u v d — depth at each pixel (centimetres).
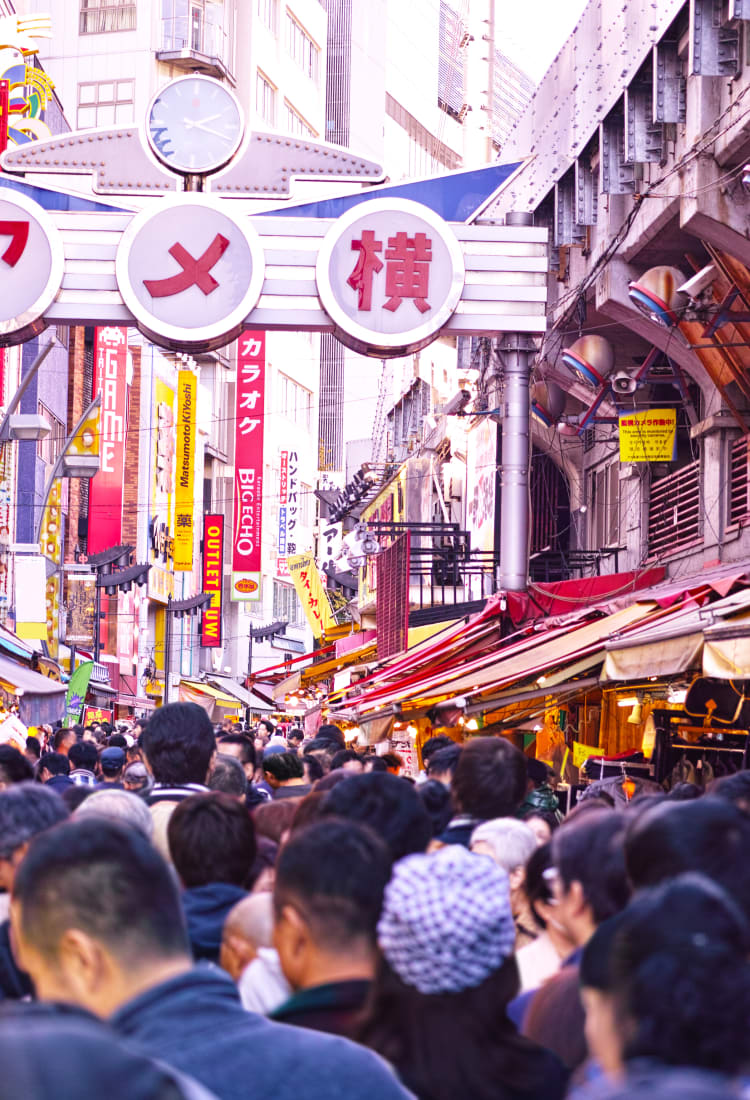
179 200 1889
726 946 197
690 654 1002
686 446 2059
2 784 769
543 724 1845
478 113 3547
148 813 568
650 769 1409
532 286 1917
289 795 920
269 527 8481
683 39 1547
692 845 325
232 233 1886
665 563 1950
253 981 400
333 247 1891
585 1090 161
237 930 419
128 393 5791
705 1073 178
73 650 4119
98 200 1902
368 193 1919
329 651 4288
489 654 1848
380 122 11006
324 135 9288
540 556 2477
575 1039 361
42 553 3209
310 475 9412
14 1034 142
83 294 1891
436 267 1898
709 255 1728
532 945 455
